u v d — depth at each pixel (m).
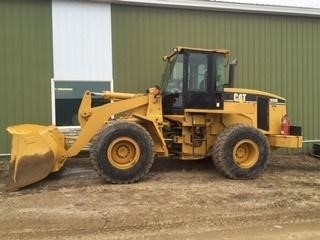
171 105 9.24
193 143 9.21
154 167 9.95
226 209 6.68
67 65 11.06
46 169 8.02
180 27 11.90
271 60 12.84
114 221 6.03
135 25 11.54
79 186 8.03
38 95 10.86
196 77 9.13
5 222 5.95
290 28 13.03
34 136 7.98
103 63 11.34
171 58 9.61
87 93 9.05
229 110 9.28
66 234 5.53
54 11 10.92
